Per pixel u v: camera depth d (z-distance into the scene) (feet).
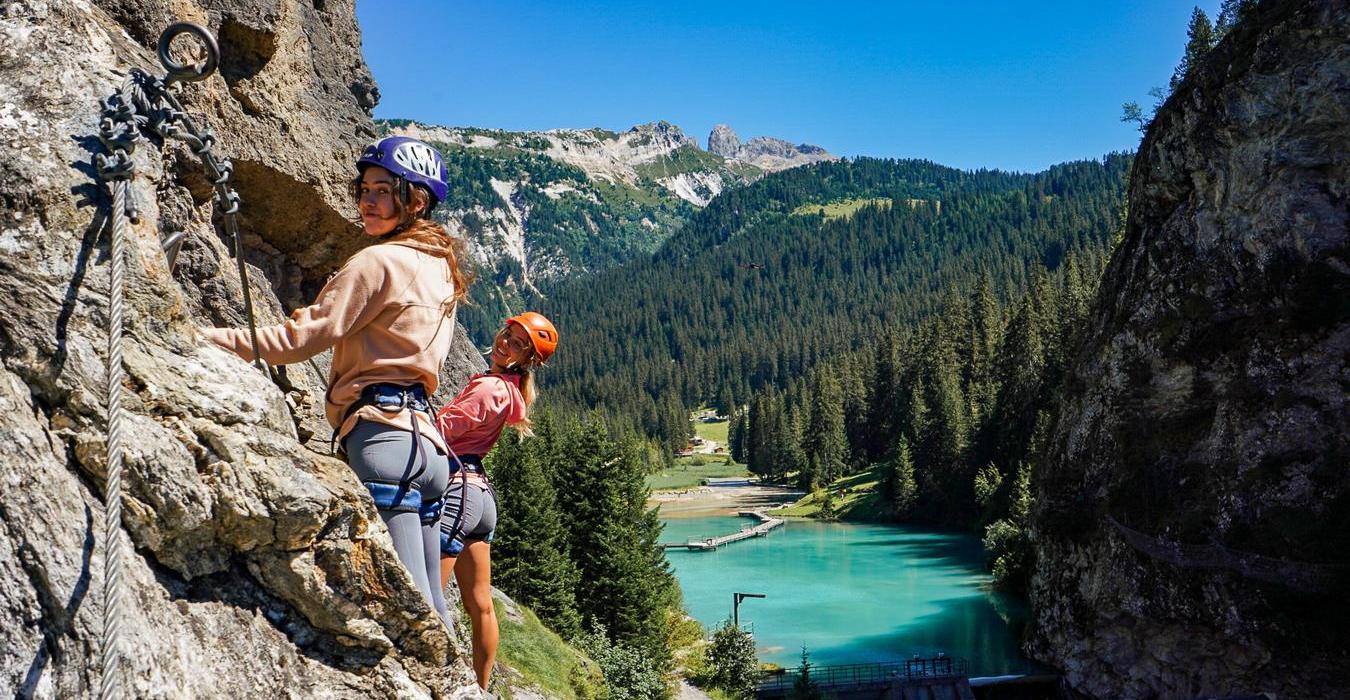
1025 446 270.26
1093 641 141.59
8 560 8.02
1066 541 153.38
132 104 9.30
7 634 7.91
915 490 313.53
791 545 271.90
